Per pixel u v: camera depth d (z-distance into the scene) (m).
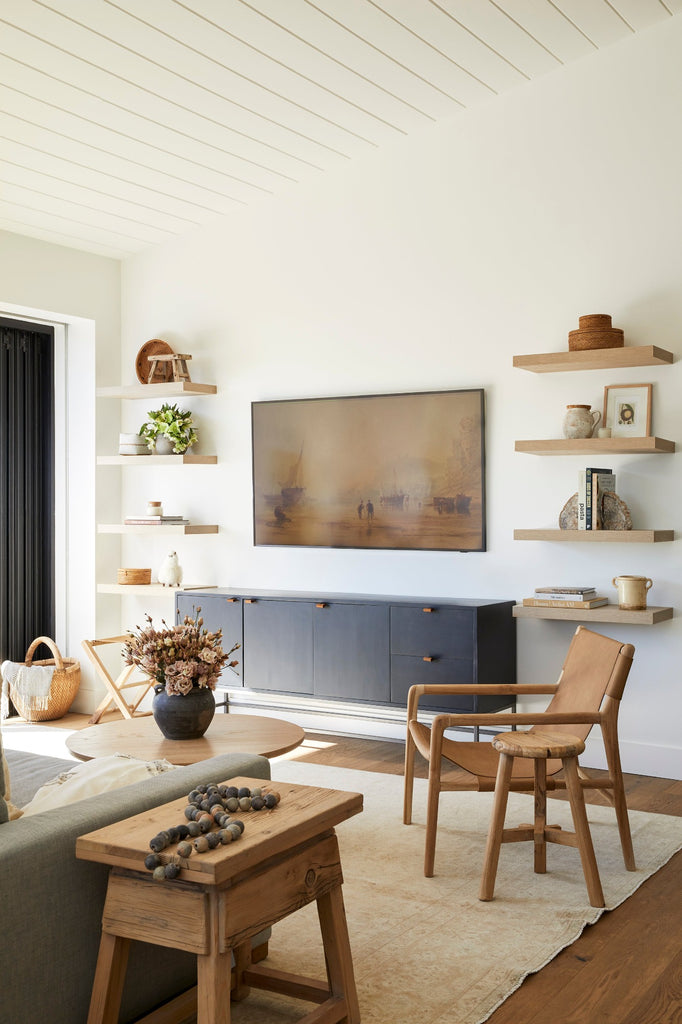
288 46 3.94
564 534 4.39
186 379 5.81
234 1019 2.36
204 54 3.92
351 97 4.49
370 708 5.21
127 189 5.21
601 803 4.03
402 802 4.03
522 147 4.72
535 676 4.75
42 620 6.23
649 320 4.41
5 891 1.87
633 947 2.70
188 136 4.68
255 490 5.63
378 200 5.18
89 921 2.04
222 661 3.60
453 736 4.91
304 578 5.48
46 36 3.69
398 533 5.12
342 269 5.32
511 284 4.77
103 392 5.94
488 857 3.03
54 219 5.46
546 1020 2.31
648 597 4.43
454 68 4.37
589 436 4.42
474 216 4.88
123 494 6.23
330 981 2.23
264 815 2.08
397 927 2.82
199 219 5.75
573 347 4.38
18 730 5.59
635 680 4.46
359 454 5.24
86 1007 2.04
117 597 6.21
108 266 6.12
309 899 2.10
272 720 3.95
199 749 3.39
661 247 4.37
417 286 5.07
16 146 4.60
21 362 6.04
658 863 3.34
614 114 4.46
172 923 1.89
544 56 4.42
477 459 4.85
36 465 6.16
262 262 5.62
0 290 5.50
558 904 2.98
